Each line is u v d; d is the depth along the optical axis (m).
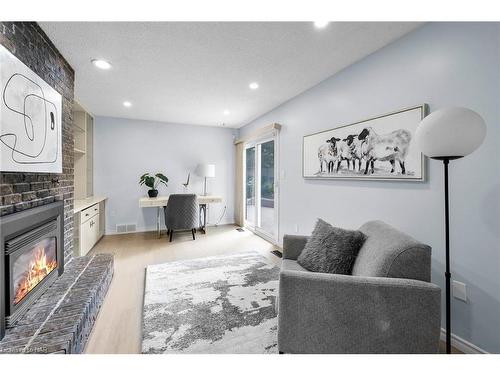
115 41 1.89
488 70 1.33
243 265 2.83
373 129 2.03
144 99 3.33
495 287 1.32
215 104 3.56
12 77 1.27
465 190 1.44
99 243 3.79
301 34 1.81
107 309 1.88
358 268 1.41
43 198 1.73
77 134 3.62
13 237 1.31
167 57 2.15
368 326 1.13
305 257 1.70
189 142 4.99
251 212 5.05
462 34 1.45
